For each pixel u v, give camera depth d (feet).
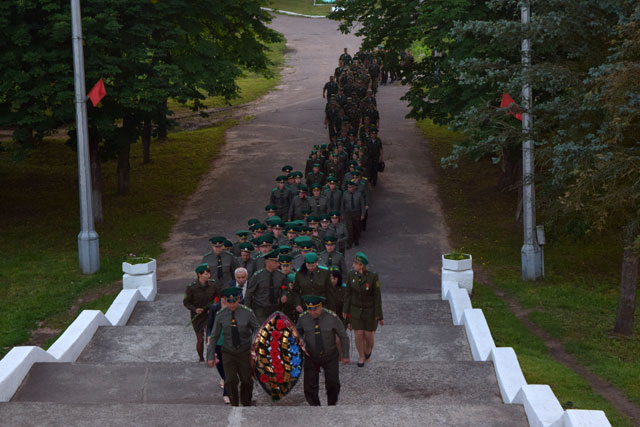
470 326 43.68
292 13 270.46
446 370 35.73
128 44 75.87
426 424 26.25
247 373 30.71
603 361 44.21
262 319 37.11
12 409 27.43
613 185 42.55
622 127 40.68
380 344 44.19
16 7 69.62
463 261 58.34
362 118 115.44
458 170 104.42
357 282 36.68
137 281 58.75
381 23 88.07
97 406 27.68
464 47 73.77
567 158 42.98
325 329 30.76
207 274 37.14
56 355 38.50
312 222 51.98
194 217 86.99
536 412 25.98
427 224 81.92
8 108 73.87
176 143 122.83
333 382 31.04
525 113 53.88
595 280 63.21
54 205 92.99
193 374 35.29
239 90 90.07
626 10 44.80
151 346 43.88
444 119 88.94
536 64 50.39
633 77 38.96
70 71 70.64
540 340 48.47
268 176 103.45
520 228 79.56
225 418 26.73
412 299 57.47
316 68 190.49
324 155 88.17
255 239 43.91
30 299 58.39
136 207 91.04
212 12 84.69
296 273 37.76
